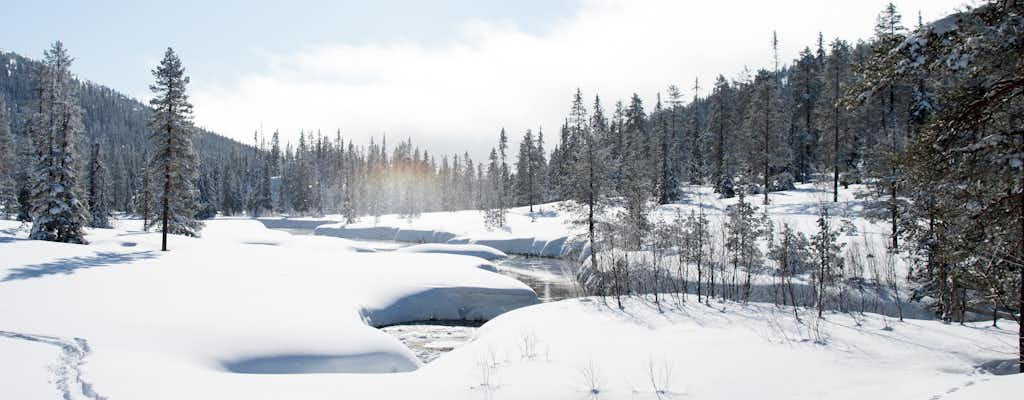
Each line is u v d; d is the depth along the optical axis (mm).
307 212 112375
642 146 56594
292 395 9555
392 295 24547
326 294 22156
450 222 73562
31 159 40156
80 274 22188
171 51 33719
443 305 24953
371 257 35656
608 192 33469
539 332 14180
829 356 10250
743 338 11992
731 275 24453
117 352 12453
